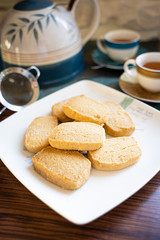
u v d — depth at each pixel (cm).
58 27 49
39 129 41
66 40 50
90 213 31
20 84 48
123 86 51
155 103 49
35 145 38
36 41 48
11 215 34
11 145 40
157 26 71
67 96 49
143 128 42
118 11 69
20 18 48
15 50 48
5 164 36
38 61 49
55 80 53
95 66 60
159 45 66
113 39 61
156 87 47
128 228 32
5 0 65
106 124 41
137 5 68
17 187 37
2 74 47
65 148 37
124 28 72
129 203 34
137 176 35
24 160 38
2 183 37
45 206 34
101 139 37
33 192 33
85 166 35
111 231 32
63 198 33
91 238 31
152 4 67
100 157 36
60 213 31
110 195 33
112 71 58
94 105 43
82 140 37
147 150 39
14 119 44
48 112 46
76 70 56
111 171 36
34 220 33
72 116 42
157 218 33
